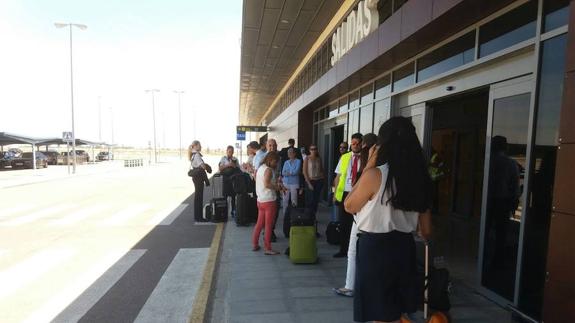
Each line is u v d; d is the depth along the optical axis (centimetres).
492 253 426
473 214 942
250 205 858
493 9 423
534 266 365
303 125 1483
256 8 971
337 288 461
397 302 245
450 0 421
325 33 1112
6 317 395
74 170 2794
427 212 261
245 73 1839
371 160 259
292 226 571
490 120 434
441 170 1025
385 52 611
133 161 4275
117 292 462
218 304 430
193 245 685
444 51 541
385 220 240
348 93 1002
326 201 1212
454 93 514
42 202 1254
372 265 240
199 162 900
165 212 1052
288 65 1605
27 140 3438
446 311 276
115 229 823
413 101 635
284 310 403
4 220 925
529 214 366
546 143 352
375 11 698
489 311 394
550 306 284
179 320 390
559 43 339
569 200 270
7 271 539
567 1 332
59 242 705
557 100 342
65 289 471
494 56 420
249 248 649
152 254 627
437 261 485
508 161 407
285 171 780
